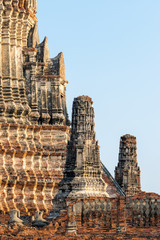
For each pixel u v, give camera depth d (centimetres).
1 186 8725
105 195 8306
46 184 8994
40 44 9781
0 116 9162
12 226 7281
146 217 7206
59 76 9681
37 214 7750
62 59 9850
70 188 8244
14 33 9531
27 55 9638
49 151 9256
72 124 8438
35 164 9138
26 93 9562
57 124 9525
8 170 8869
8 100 9269
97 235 6838
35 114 9469
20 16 9550
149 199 7231
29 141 9219
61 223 7475
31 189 8906
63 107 9919
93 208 7331
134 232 7012
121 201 7138
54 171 9175
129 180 10525
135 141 10794
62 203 8362
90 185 8231
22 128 9194
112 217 7175
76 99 8488
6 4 9438
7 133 9062
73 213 7188
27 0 9669
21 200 8788
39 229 7438
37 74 9650
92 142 8388
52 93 9650
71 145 8369
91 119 8450
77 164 8256
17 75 9500
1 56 9438
